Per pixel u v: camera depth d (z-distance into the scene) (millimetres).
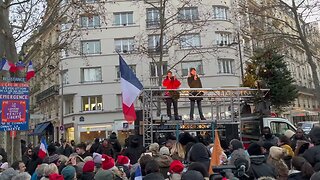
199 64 38469
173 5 34438
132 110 8930
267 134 10234
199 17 36031
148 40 35188
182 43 37781
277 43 24531
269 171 5547
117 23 40156
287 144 7930
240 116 13578
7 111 10062
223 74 38062
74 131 39250
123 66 8992
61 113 39438
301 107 51688
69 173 5852
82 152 11102
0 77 12430
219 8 38938
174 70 36688
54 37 28234
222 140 11984
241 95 13758
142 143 12289
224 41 38719
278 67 27578
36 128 46625
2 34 12539
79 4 16828
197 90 12625
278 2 23531
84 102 39844
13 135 11195
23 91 10367
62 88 38719
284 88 27406
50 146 9977
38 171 6184
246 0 25328
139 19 39719
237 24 34406
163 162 6352
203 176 4773
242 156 5254
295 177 5113
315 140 6652
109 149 11938
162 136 12883
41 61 28016
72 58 39469
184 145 8992
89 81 39812
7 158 11609
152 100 12648
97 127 39062
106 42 39906
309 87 57531
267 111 14031
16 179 5789
